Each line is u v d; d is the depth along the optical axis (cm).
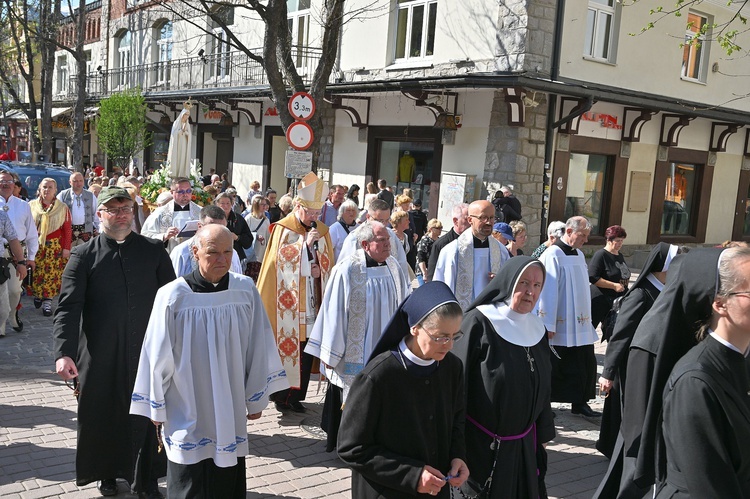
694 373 257
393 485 294
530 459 362
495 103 1470
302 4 2009
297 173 1104
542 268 370
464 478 309
